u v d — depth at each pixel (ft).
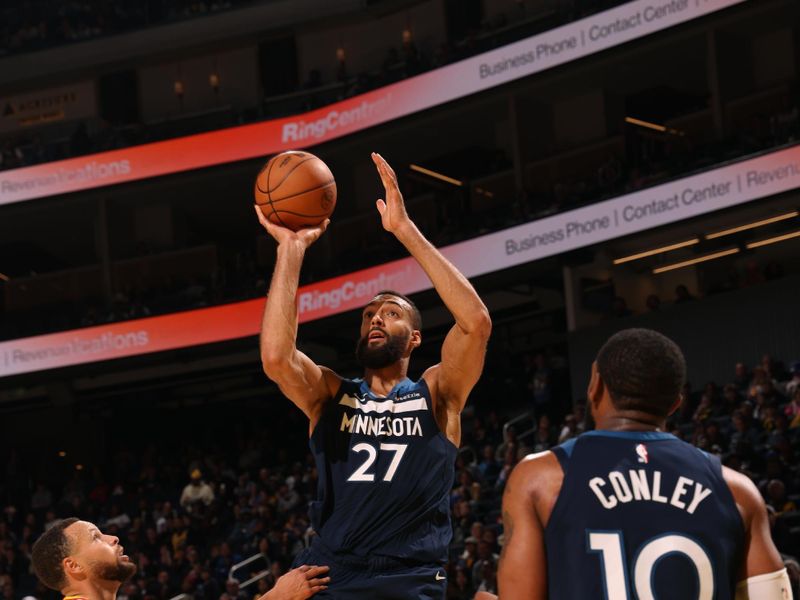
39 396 138.72
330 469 21.65
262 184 23.22
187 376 134.31
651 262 107.76
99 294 139.95
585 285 104.63
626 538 15.15
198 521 101.55
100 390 136.56
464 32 133.90
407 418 21.72
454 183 131.64
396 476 21.22
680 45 110.22
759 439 71.61
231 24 139.64
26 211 135.54
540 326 127.34
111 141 133.69
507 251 104.06
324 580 20.77
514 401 118.73
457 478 90.58
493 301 119.44
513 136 118.21
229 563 92.02
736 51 110.93
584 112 121.49
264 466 121.29
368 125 117.70
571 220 100.22
